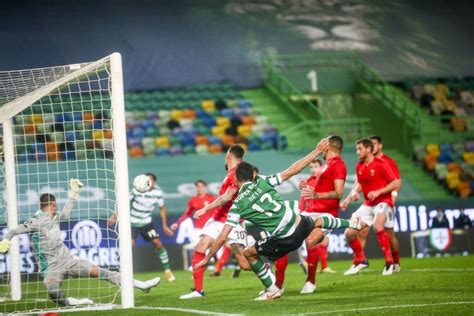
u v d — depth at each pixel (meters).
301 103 54.69
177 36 55.81
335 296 18.62
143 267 35.28
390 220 24.97
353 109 56.06
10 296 23.19
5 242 17.81
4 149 22.75
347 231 25.41
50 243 18.53
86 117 45.97
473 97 56.31
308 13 58.56
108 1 56.28
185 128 50.97
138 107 52.25
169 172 46.06
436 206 39.28
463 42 59.28
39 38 53.59
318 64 56.75
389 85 57.06
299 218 17.27
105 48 54.16
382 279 22.91
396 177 24.91
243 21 57.44
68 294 23.41
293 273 28.67
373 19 59.03
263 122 52.50
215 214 20.14
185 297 20.05
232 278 27.73
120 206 17.98
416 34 59.00
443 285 20.39
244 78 55.50
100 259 32.75
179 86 54.25
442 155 49.59
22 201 38.25
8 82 21.03
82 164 41.72
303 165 17.27
